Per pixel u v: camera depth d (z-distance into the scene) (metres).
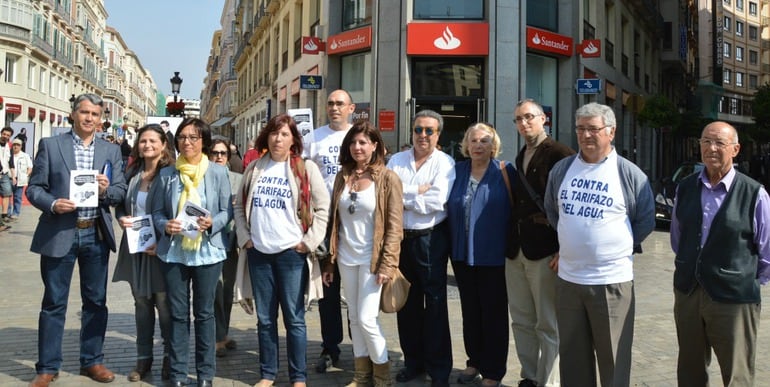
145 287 3.99
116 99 76.12
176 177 3.93
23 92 38.00
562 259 3.32
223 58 60.31
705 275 3.15
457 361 4.57
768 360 4.52
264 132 3.95
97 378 3.98
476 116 14.05
